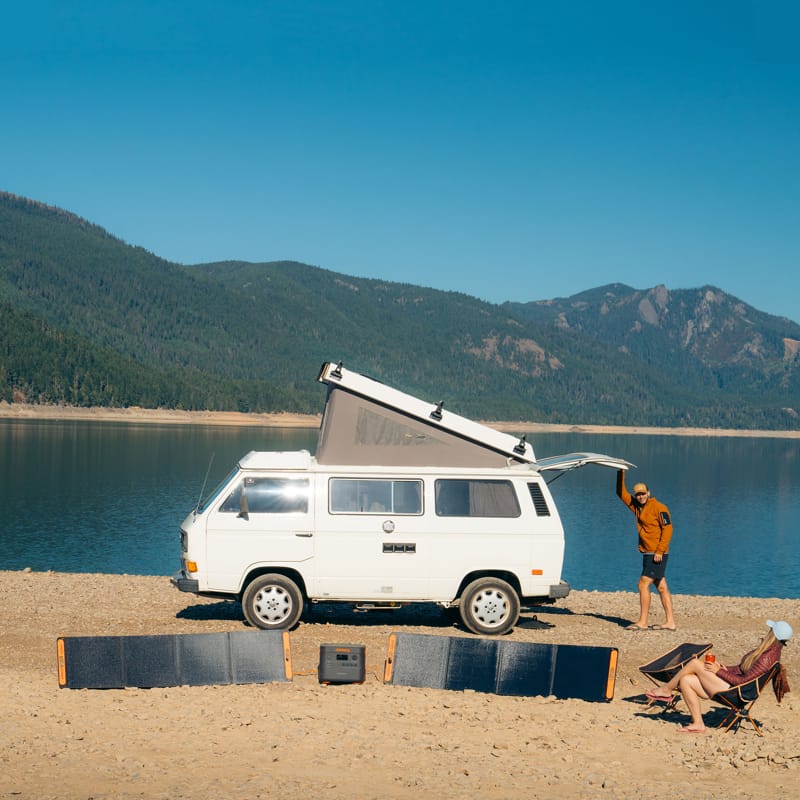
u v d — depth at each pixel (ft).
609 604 52.13
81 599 48.32
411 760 23.85
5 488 223.71
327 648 31.91
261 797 20.71
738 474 453.17
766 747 24.89
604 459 43.11
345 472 40.86
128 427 631.15
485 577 41.06
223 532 40.19
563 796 21.12
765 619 47.67
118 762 23.31
